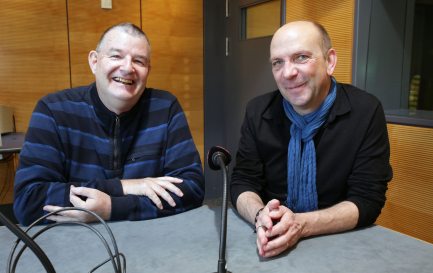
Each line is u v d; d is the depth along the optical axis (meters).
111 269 0.84
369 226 1.14
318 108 1.32
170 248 0.95
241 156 1.47
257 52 3.14
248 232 1.06
